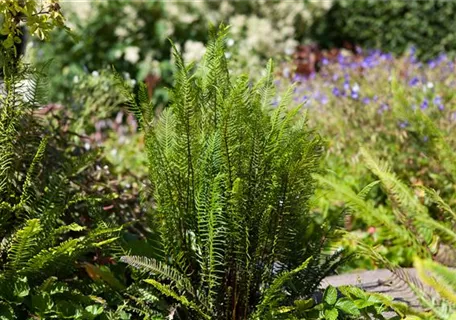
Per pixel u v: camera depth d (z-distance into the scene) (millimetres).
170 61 9680
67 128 4609
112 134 6992
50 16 3375
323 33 11758
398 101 2973
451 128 5426
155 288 3168
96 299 3197
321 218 4906
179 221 3039
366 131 5934
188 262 3074
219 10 10344
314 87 7805
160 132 3127
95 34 9727
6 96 3289
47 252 3070
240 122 2977
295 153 2980
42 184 3635
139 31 9961
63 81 9211
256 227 3008
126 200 4125
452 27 11570
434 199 3033
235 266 3020
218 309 3051
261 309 2928
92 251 3562
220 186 2988
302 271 3152
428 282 2422
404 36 11695
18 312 3121
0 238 3246
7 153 3188
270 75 3262
